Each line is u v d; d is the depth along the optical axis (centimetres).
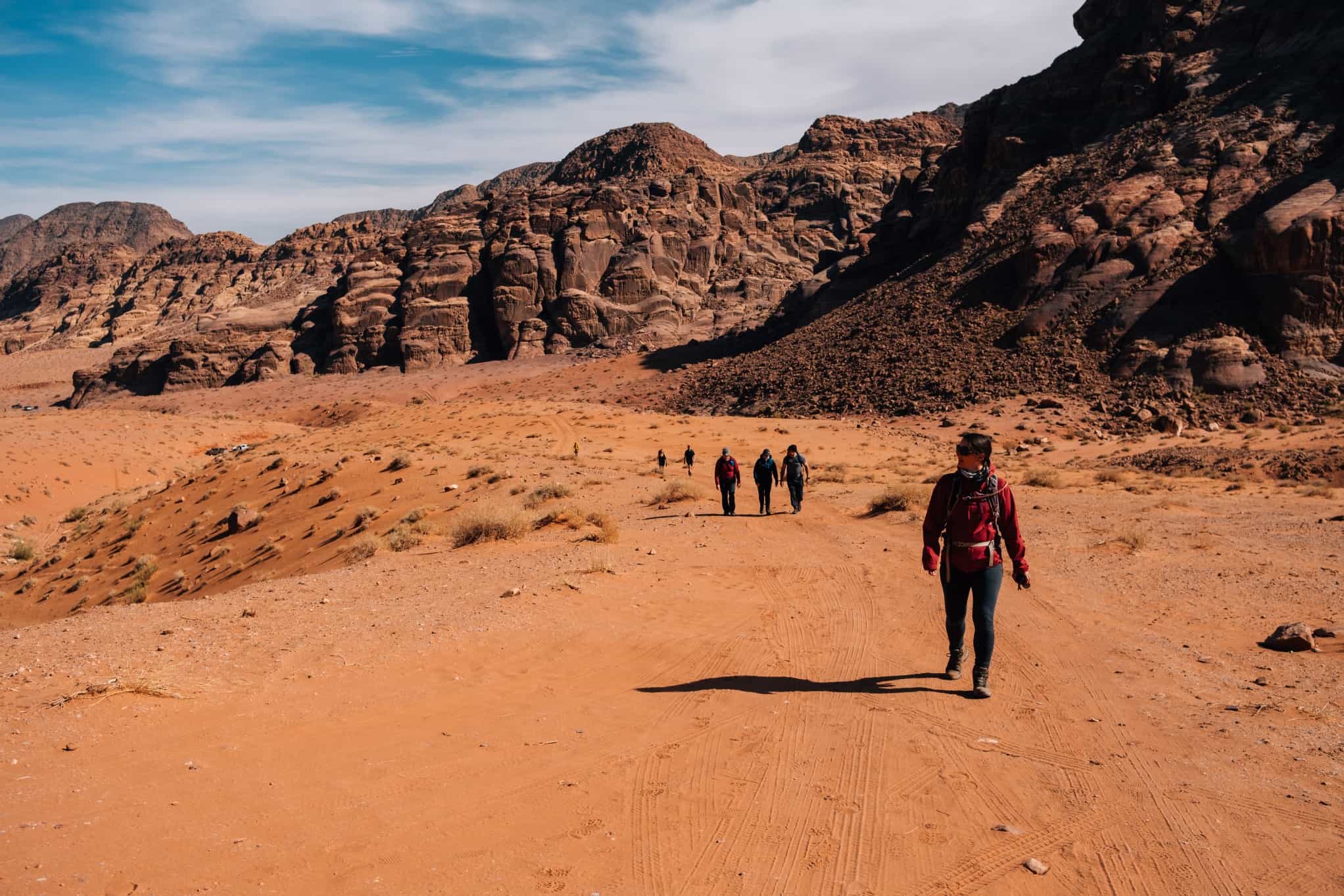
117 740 496
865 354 9669
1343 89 8969
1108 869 359
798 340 11831
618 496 2603
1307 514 1692
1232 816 403
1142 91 11250
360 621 842
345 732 526
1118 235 8688
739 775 462
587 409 8056
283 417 14650
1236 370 6825
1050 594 955
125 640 762
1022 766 468
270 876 343
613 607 911
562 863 364
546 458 4412
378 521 2766
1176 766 464
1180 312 7631
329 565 2381
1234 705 561
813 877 354
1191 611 850
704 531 1673
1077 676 640
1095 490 2669
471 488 3042
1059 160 11588
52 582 3612
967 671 664
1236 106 9706
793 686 629
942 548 630
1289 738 497
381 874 350
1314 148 8425
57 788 421
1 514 6147
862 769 468
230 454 7231
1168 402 6662
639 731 534
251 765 465
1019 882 350
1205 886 344
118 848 358
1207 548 1216
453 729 537
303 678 643
